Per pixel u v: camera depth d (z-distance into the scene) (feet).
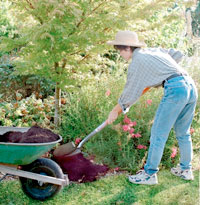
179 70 9.47
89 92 14.61
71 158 11.76
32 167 9.53
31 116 14.57
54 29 11.53
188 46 20.98
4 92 18.62
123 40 9.73
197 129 13.43
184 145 10.67
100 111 13.74
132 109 13.05
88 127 13.50
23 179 9.71
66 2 11.18
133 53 9.74
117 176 11.36
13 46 12.71
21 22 13.52
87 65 14.20
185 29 22.82
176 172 11.44
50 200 9.77
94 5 12.66
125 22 11.78
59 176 9.45
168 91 9.29
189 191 10.27
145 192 10.23
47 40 11.72
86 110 14.34
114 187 10.59
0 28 21.09
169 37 21.74
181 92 9.21
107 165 12.03
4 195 9.91
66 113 14.87
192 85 9.64
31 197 9.73
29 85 19.08
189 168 11.07
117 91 14.08
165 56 9.66
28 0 12.58
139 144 12.17
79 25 12.76
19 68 13.08
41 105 15.37
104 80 15.10
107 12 12.94
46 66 13.01
